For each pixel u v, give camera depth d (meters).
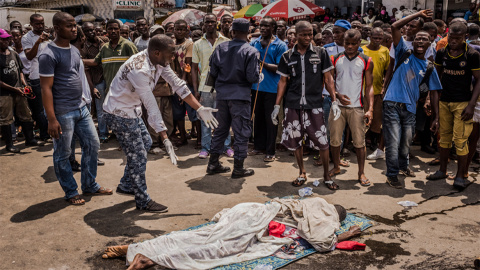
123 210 4.30
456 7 13.20
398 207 4.38
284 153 6.47
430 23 6.24
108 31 6.23
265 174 5.47
